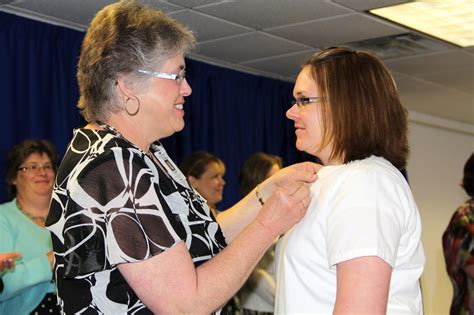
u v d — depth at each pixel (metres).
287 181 1.85
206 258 1.59
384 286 1.39
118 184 1.45
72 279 1.48
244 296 3.76
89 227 1.43
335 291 1.50
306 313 1.53
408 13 4.10
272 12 3.96
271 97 5.52
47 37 3.96
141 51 1.53
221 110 5.09
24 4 3.70
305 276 1.54
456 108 7.17
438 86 6.12
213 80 5.04
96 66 1.54
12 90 3.77
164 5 3.76
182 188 1.63
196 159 4.04
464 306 3.59
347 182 1.50
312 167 1.85
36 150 3.19
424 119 7.48
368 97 1.58
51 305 2.97
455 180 8.09
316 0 3.77
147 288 1.43
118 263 1.42
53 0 3.63
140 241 1.42
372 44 4.72
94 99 1.56
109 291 1.46
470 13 4.14
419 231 1.56
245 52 4.80
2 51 3.74
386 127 1.59
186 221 1.58
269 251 3.69
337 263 1.42
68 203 1.46
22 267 2.89
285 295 1.58
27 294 2.94
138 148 1.53
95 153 1.48
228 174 5.10
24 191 3.16
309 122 1.63
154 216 1.45
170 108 1.57
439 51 4.95
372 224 1.42
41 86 3.91
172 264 1.44
